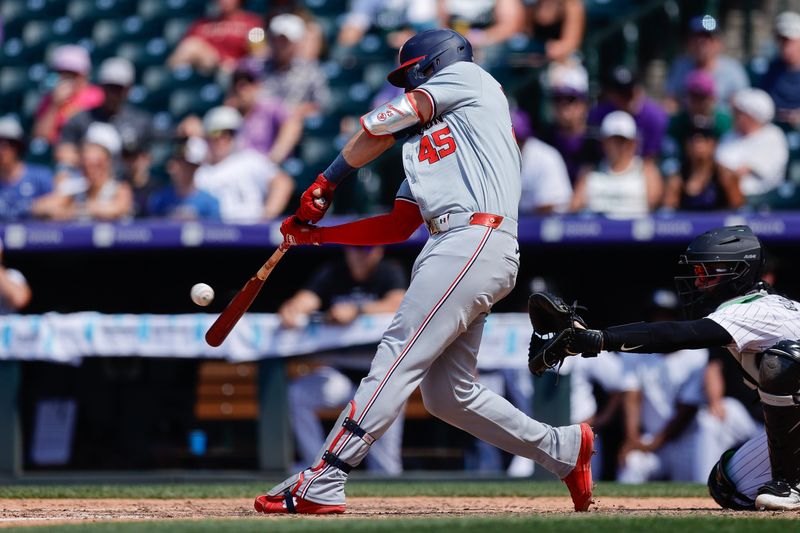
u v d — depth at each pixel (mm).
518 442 15961
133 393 28859
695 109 35094
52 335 28812
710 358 27969
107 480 27594
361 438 15148
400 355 15039
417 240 33031
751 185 34719
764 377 15367
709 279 16062
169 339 28594
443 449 27156
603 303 35125
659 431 28141
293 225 16000
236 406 28312
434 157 15172
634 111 35000
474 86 15266
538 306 15289
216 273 35750
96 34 49312
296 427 28047
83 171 36156
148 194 36969
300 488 15391
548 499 20562
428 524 12867
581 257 35031
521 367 26969
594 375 27938
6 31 52000
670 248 33844
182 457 28578
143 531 12398
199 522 13594
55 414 28844
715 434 27875
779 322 15508
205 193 35312
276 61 39656
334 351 27984
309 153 38406
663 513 15680
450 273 14883
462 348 15609
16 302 31609
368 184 36375
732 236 16016
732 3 41281
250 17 45312
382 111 15070
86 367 28891
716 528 12297
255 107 37875
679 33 40219
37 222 33969
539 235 32312
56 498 20344
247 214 35562
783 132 36969
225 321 16406
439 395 15719
